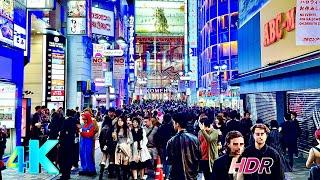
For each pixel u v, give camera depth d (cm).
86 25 3006
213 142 949
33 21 2789
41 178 1275
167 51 15612
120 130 1188
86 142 1365
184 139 729
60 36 3234
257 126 458
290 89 1920
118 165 1202
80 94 3734
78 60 3769
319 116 1689
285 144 1438
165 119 1238
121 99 6712
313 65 1465
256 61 2658
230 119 1424
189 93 9025
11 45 1680
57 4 3353
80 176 1346
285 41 2098
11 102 1698
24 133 1825
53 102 3169
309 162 586
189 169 725
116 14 5544
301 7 957
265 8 2456
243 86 2988
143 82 10812
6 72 1666
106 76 4012
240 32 3155
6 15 1616
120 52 3712
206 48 7956
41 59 3142
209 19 7688
